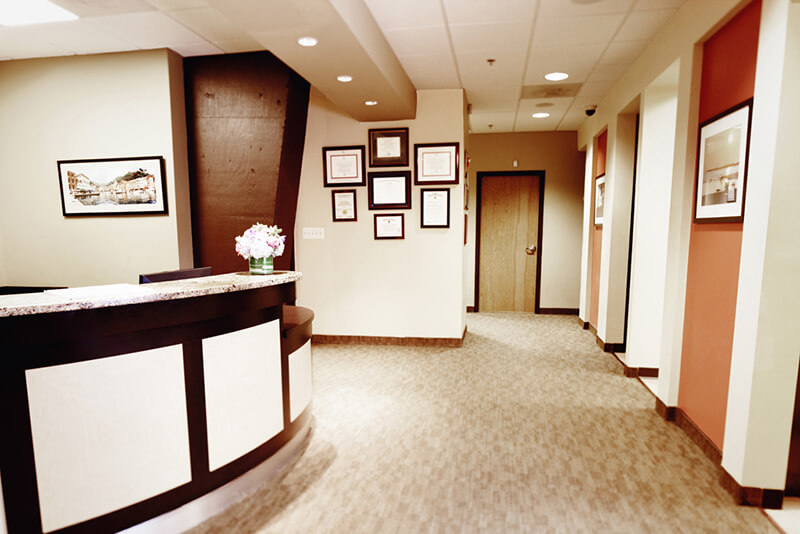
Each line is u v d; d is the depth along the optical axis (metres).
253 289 2.02
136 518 1.69
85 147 3.53
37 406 1.49
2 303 1.45
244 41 3.20
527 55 3.33
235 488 1.98
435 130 4.21
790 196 1.74
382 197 4.36
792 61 1.70
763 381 1.83
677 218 2.66
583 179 6.07
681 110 2.61
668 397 2.72
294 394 2.39
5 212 3.71
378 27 2.80
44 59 3.51
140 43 3.23
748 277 1.89
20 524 1.49
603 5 2.57
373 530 1.77
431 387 3.37
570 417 2.81
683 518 1.82
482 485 2.07
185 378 1.79
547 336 4.95
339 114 4.38
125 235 3.55
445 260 4.36
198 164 3.56
